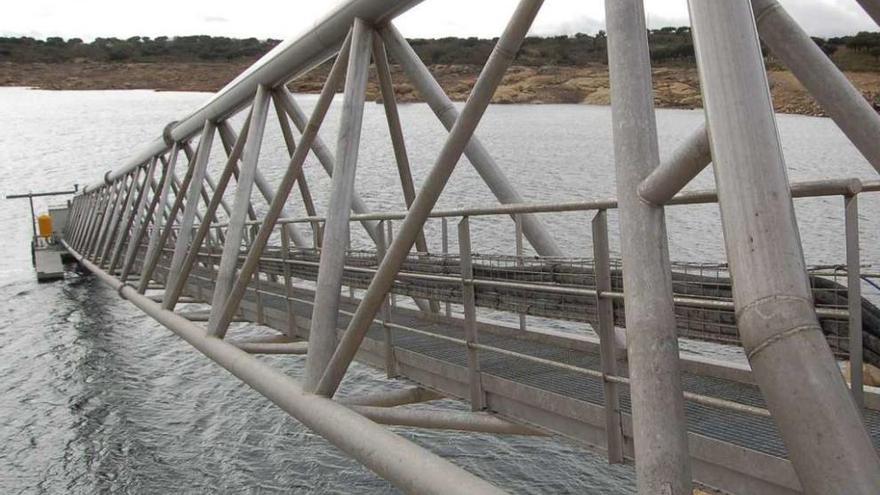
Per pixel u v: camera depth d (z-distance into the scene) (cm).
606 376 465
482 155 779
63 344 2559
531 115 9400
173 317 1173
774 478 395
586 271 603
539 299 644
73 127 11119
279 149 7094
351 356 653
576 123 8494
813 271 414
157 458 1627
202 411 1855
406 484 514
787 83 7306
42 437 1775
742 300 270
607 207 448
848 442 253
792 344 261
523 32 496
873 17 342
